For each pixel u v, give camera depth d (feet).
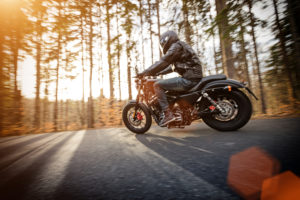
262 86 32.40
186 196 2.35
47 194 2.62
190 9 15.89
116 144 6.14
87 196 2.52
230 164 3.39
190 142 5.56
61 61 36.22
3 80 17.98
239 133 6.38
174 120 7.72
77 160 4.37
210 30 13.79
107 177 3.18
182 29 19.07
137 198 2.39
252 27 13.16
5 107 17.99
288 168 2.94
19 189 2.84
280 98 19.94
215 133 6.84
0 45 15.19
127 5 26.32
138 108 9.07
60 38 30.12
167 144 5.55
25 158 4.79
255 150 4.08
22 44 15.62
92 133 9.64
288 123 7.57
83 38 32.24
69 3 11.71
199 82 7.52
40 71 34.17
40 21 12.49
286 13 14.49
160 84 7.97
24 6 11.14
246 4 12.37
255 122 8.85
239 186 2.52
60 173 3.51
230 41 13.89
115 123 27.76
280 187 2.41
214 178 2.84
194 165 3.48
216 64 39.52
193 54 7.70
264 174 2.81
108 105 28.91
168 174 3.14
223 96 7.40
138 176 3.14
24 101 20.02
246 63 39.19
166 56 7.63
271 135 5.53
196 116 7.59
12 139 9.10
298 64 15.55
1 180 3.24
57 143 6.95
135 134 8.49
